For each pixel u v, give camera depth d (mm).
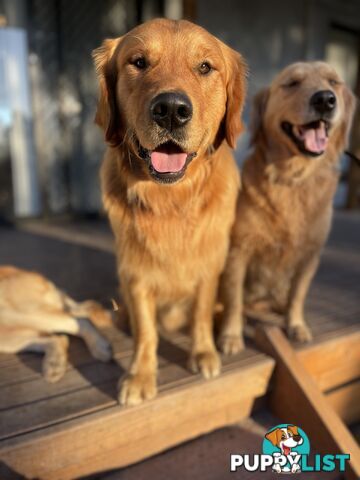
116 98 614
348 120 845
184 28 572
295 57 2430
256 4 2158
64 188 2084
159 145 544
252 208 800
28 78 1913
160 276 669
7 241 1620
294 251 815
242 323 879
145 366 655
